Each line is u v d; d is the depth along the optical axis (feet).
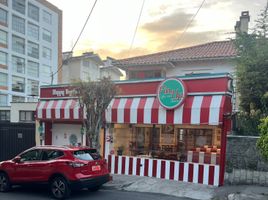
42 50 196.34
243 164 39.37
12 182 37.70
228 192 35.78
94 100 43.62
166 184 40.98
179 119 44.34
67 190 33.37
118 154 51.57
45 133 58.54
